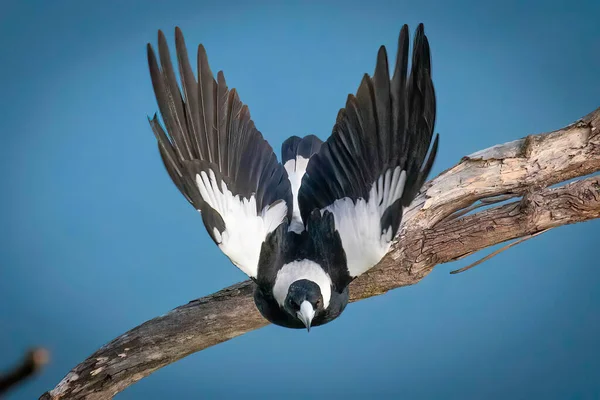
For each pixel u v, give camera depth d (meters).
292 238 9.03
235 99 9.05
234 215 9.02
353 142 9.02
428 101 8.95
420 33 8.96
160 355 9.12
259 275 9.02
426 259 9.12
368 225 9.00
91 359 9.11
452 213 9.14
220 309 9.12
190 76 9.01
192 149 9.02
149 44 8.99
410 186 8.97
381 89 8.98
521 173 9.12
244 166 9.04
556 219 9.11
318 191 9.05
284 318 9.03
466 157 9.13
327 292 9.01
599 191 9.08
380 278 9.13
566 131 9.10
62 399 9.09
